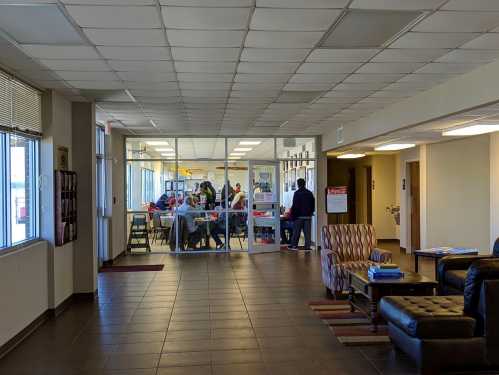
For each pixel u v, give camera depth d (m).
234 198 12.11
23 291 5.17
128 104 7.40
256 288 7.61
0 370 4.24
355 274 5.86
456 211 10.12
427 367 3.96
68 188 6.49
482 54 4.73
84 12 3.59
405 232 12.03
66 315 6.09
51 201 6.02
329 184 17.34
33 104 5.79
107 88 6.16
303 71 5.45
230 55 4.79
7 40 4.21
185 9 3.55
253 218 11.77
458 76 5.64
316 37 4.24
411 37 4.25
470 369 4.07
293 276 8.63
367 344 4.85
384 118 7.91
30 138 5.74
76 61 4.89
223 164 12.18
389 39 4.31
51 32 4.03
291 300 6.78
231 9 3.56
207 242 11.98
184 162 12.12
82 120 7.05
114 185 10.57
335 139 10.80
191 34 4.13
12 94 5.14
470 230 9.83
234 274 8.86
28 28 3.93
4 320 4.67
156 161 12.06
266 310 6.24
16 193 5.32
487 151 9.50
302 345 4.85
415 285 5.27
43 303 5.81
